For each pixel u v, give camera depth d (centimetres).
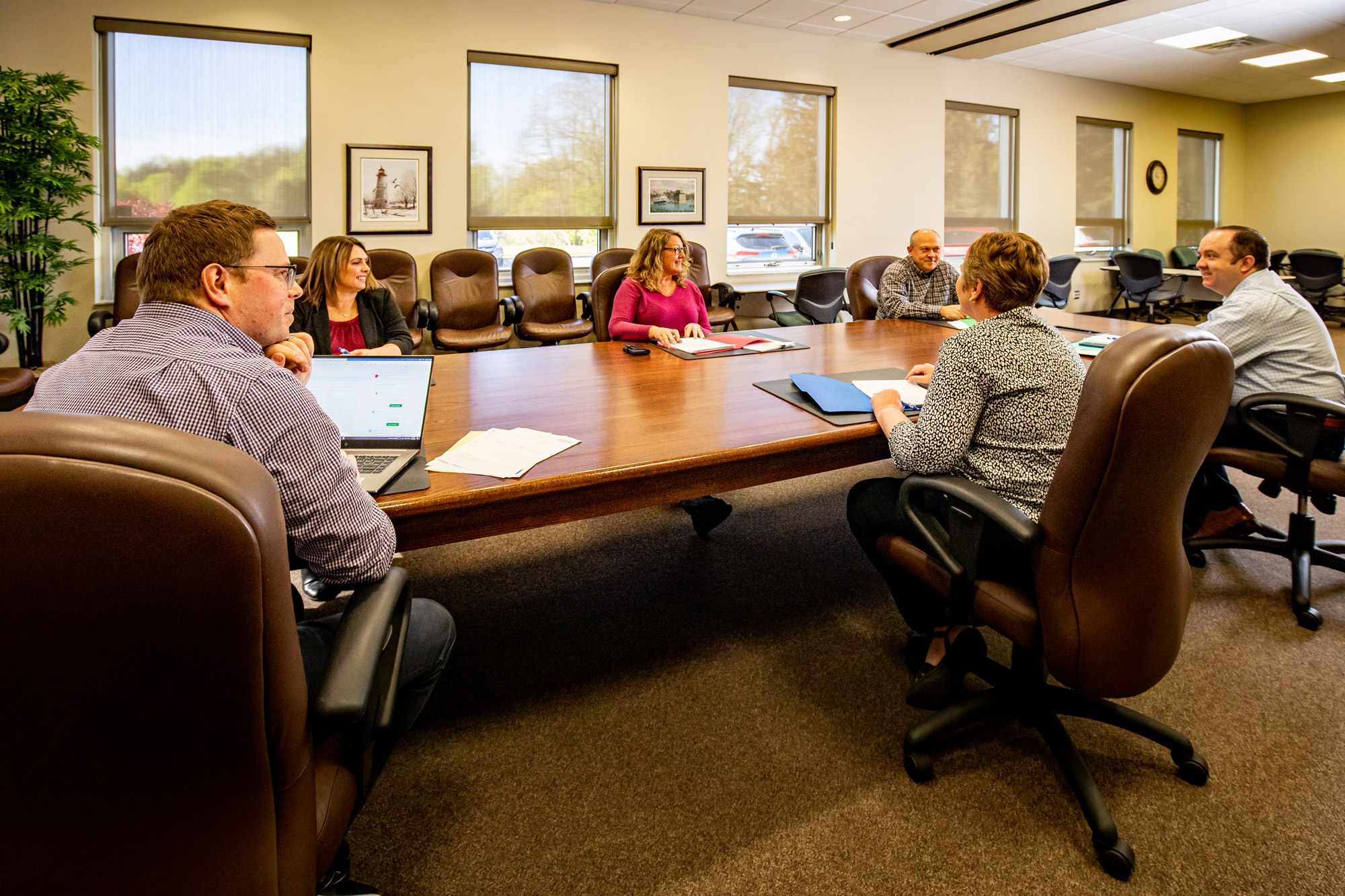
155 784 58
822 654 188
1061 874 121
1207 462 217
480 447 142
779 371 221
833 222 672
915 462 137
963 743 153
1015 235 137
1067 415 131
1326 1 559
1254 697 167
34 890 59
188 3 441
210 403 81
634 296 308
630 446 144
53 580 50
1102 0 531
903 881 120
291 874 67
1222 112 934
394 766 147
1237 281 231
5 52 416
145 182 459
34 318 413
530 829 132
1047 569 117
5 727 54
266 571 56
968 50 664
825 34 629
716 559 245
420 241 522
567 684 176
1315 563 213
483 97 530
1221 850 125
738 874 122
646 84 570
